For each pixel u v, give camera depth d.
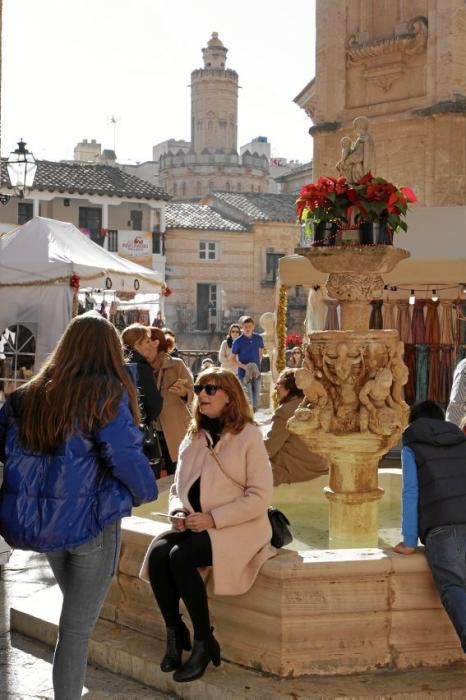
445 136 17.31
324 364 6.05
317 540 6.55
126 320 21.44
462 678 4.62
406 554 4.77
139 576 4.89
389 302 13.83
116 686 4.83
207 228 52.34
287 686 4.49
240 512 4.60
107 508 3.81
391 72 17.94
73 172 45.62
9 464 3.84
